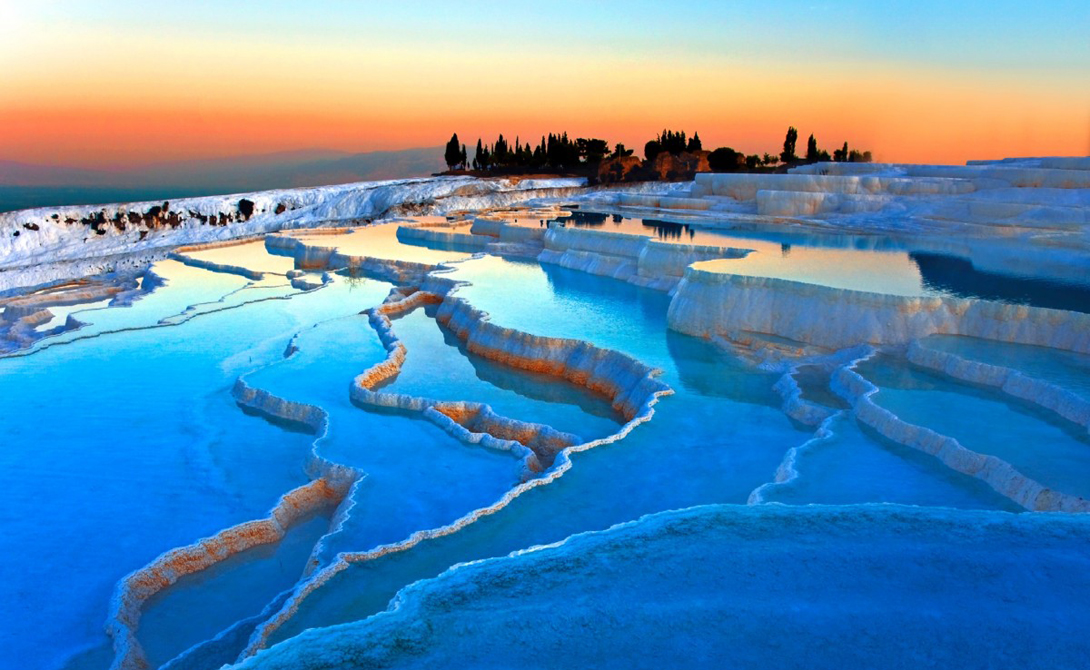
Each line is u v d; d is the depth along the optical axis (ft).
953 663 21.26
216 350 85.10
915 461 46.09
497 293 96.02
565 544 28.84
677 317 77.92
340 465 52.54
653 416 56.13
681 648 22.22
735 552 27.12
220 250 156.46
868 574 25.61
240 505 50.19
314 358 77.66
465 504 46.96
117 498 51.11
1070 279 76.84
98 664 35.14
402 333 87.92
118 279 136.56
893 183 139.64
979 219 119.55
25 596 40.37
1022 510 39.73
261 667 21.80
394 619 23.98
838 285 72.13
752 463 48.26
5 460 57.11
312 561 40.93
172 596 41.55
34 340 93.66
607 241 114.32
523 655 22.16
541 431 58.23
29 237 171.42
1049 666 21.02
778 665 21.39
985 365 57.31
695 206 166.20
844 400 56.85
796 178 152.15
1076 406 49.67
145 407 68.08
